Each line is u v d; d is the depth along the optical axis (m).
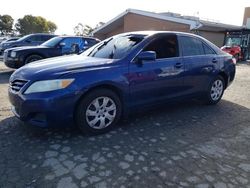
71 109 3.44
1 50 15.95
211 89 5.43
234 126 4.34
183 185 2.62
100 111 3.74
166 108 5.24
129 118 4.55
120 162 3.02
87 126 3.65
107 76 3.65
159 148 3.41
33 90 3.32
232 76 5.89
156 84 4.26
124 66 3.86
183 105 5.52
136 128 4.09
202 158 3.18
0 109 4.85
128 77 3.88
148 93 4.20
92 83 3.51
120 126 4.15
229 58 5.80
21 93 3.39
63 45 10.02
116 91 3.87
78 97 3.44
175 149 3.40
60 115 3.37
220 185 2.64
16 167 2.87
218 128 4.23
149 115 4.75
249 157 3.27
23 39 13.94
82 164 2.96
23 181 2.63
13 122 4.18
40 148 3.32
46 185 2.57
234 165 3.05
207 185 2.63
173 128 4.15
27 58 9.22
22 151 3.24
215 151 3.39
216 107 5.46
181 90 4.74
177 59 4.59
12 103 3.63
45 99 3.26
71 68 3.54
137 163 3.01
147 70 4.09
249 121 4.62
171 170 2.88
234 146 3.57
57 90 3.30
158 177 2.74
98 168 2.88
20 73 3.66
